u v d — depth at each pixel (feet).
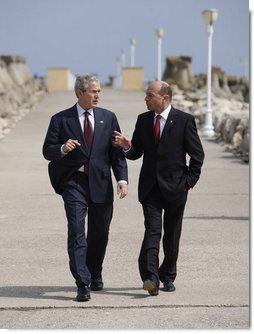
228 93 224.33
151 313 38.04
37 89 234.17
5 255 49.80
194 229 56.65
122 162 41.34
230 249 50.67
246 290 41.70
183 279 43.98
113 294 41.24
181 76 239.71
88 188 40.86
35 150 103.76
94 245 41.65
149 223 40.60
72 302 39.75
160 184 40.60
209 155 98.32
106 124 41.19
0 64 204.95
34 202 68.54
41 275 45.19
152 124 40.91
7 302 39.83
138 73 279.90
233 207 65.36
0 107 149.38
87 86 40.70
